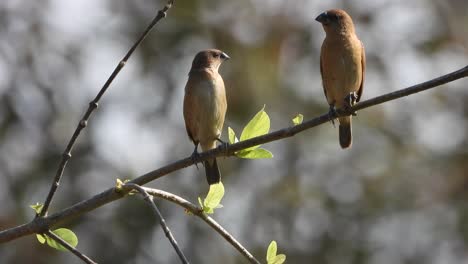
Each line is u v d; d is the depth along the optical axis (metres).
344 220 17.80
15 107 17.59
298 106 17.25
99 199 6.38
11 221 16.42
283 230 17.44
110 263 16.28
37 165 17.03
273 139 6.69
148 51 17.66
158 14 6.43
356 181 17.98
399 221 18.03
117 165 17.19
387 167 18.23
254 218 17.38
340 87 9.12
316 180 17.86
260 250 17.23
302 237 17.58
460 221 18.09
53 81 18.02
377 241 17.80
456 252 18.05
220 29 17.48
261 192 17.55
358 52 9.09
